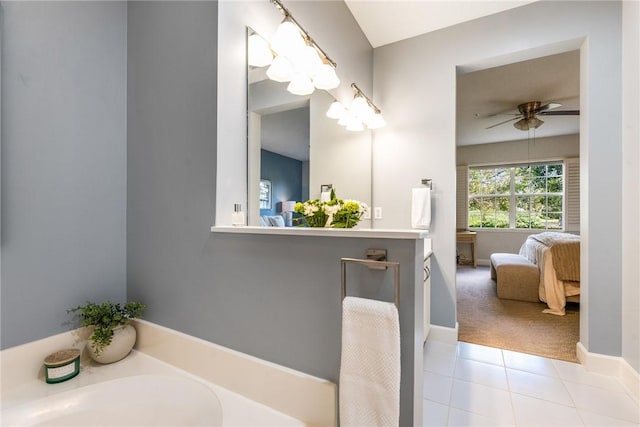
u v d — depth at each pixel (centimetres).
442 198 246
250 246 114
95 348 129
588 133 188
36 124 125
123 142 157
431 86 251
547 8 208
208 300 125
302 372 104
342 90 223
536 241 383
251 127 141
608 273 182
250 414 105
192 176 130
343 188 227
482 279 467
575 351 214
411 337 87
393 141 266
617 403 154
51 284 129
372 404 86
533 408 150
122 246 156
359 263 92
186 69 133
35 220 124
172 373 127
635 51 166
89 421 112
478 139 563
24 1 121
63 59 133
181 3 135
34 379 121
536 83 331
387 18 236
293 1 167
